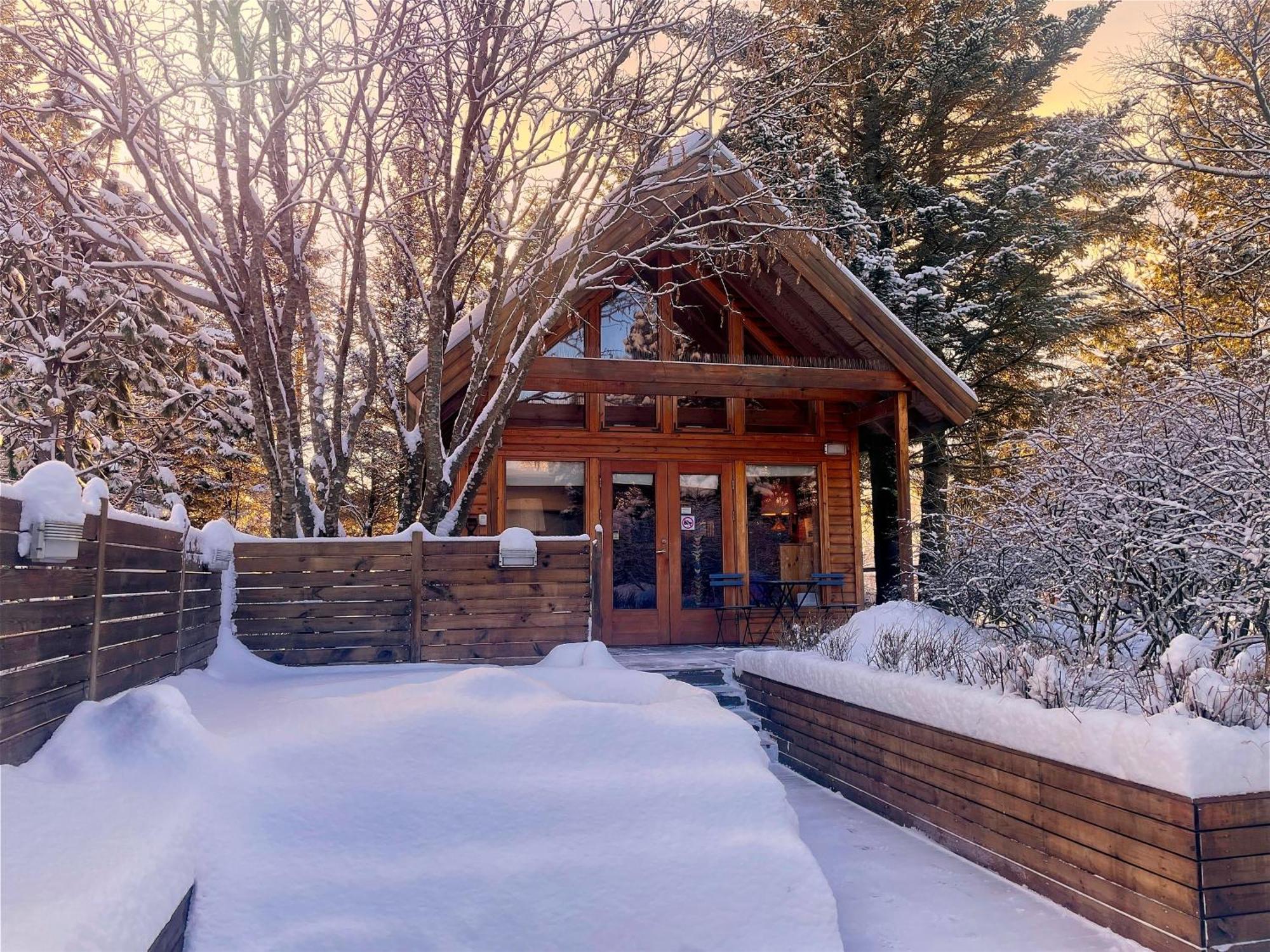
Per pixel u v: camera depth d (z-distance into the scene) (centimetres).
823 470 1166
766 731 751
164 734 349
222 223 830
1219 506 549
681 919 335
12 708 306
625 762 397
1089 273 1683
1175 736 337
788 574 1144
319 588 666
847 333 1069
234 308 755
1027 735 423
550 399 1107
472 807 363
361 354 1383
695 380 970
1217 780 330
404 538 684
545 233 833
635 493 1117
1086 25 1639
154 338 1053
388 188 988
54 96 810
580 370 938
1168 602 568
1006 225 1589
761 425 1177
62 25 656
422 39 712
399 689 443
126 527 421
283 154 770
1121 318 1664
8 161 783
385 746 381
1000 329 1625
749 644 1104
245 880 314
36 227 915
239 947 298
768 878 350
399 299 1402
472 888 333
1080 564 605
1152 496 574
